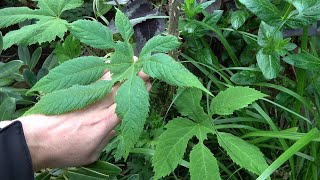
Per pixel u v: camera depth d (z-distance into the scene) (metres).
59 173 0.35
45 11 0.37
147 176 0.39
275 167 0.32
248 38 0.42
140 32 0.43
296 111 0.40
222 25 0.45
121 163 0.43
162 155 0.33
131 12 0.45
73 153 0.30
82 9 0.49
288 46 0.38
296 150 0.33
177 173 0.43
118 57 0.31
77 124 0.29
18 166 0.27
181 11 0.44
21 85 0.42
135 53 0.42
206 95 0.41
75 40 0.40
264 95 0.33
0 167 0.27
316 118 0.39
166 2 0.46
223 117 0.42
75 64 0.31
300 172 0.41
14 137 0.27
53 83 0.30
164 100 0.42
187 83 0.28
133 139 0.28
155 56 0.30
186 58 0.42
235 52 0.46
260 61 0.37
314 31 0.42
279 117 0.44
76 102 0.29
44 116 0.30
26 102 0.42
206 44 0.44
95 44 0.31
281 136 0.35
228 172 0.40
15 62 0.40
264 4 0.36
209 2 0.40
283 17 0.36
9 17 0.37
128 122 0.28
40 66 0.52
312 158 0.38
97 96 0.29
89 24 0.32
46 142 0.29
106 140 0.32
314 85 0.39
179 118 0.35
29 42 0.36
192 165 0.32
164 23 0.43
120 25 0.32
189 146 0.41
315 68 0.37
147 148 0.37
